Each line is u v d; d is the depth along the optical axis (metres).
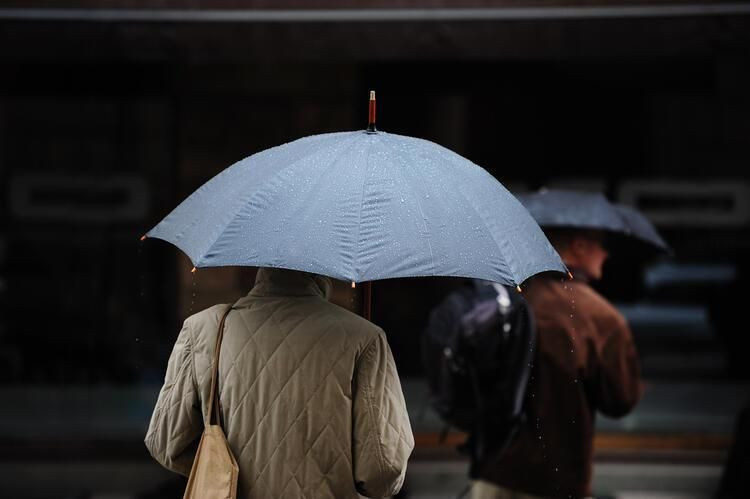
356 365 7.07
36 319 24.59
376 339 7.10
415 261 6.34
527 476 10.77
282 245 6.37
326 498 6.95
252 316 7.25
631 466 18.23
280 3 15.74
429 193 6.82
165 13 15.43
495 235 6.74
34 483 17.86
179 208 7.38
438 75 21.27
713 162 23.66
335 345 7.03
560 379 10.63
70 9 15.86
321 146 7.23
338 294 20.64
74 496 17.59
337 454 6.95
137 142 23.84
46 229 24.45
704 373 27.25
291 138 21.47
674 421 20.84
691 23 15.07
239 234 6.54
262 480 7.00
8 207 24.33
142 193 23.95
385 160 7.00
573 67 21.41
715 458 18.44
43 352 24.56
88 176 24.06
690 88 21.61
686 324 31.53
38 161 24.17
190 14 15.38
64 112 24.02
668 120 23.42
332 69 21.20
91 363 24.48
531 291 10.94
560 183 23.31
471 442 11.30
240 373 7.11
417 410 20.23
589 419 10.76
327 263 6.25
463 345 10.81
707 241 24.89
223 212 6.81
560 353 10.64
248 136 21.50
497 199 7.16
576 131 23.09
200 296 21.72
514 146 23.11
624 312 31.80
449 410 11.27
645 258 30.80
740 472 14.00
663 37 15.12
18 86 20.91
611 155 23.45
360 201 6.61
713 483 18.05
